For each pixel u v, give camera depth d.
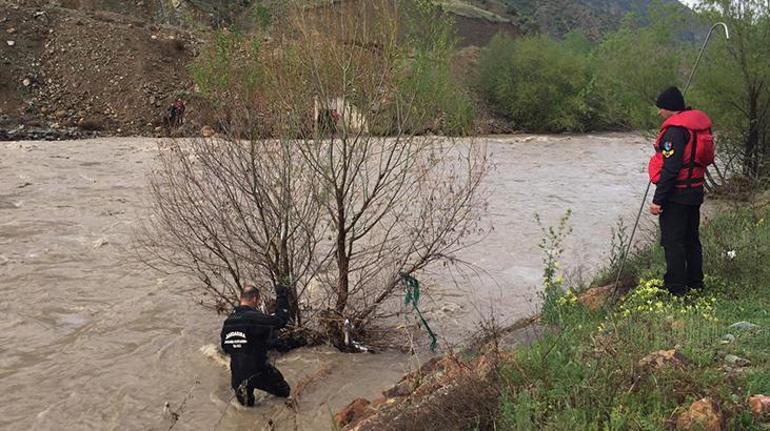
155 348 7.67
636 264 8.30
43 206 14.91
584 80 43.06
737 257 7.35
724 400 3.87
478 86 43.84
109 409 6.25
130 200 15.66
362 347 7.61
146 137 31.53
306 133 7.14
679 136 6.29
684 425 3.67
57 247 11.79
